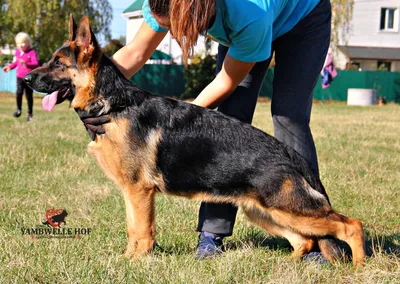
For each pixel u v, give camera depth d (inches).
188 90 1155.9
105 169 156.3
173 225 183.6
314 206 143.8
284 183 143.0
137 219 150.9
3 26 1088.2
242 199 147.9
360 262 143.3
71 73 156.3
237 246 166.4
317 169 161.5
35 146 325.7
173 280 125.9
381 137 451.2
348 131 498.9
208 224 159.3
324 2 154.9
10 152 294.8
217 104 158.7
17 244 150.2
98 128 151.6
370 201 220.1
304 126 157.4
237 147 146.1
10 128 428.1
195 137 148.5
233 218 160.9
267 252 157.9
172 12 117.5
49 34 1054.4
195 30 117.8
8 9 1043.3
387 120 655.8
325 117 700.0
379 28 1480.1
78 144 350.9
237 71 145.9
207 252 154.2
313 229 145.8
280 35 150.1
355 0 1455.5
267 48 137.9
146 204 151.3
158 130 150.6
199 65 1134.4
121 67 161.8
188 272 131.5
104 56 156.4
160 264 138.2
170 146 149.3
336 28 1280.8
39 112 649.0
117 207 200.4
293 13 148.5
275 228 159.3
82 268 129.4
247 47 135.4
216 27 133.1
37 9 1033.5
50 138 368.5
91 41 153.3
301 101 155.1
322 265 146.8
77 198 212.5
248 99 159.5
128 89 154.2
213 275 133.8
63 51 157.5
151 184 151.1
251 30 130.5
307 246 155.3
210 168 146.7
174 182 150.9
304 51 152.9
